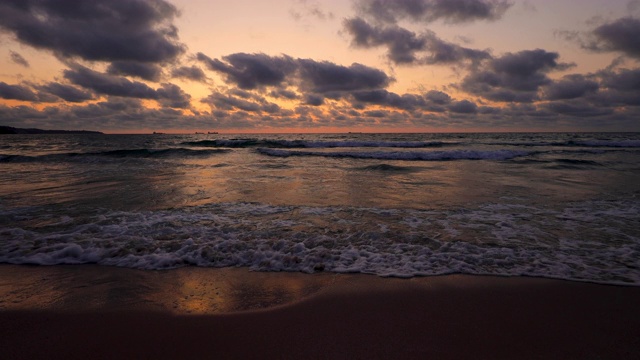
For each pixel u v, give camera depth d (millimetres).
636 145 27469
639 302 3215
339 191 8609
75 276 3816
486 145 28984
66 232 5215
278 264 4117
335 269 4000
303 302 3279
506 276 3789
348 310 3125
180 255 4336
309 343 2631
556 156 18969
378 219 6012
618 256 4336
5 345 2623
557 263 4125
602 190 8672
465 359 2428
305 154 20438
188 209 6660
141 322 2936
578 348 2555
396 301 3279
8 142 41094
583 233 5234
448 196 7988
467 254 4395
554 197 7840
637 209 6703
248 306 3215
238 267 4082
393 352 2514
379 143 28797
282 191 8586
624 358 2438
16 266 4043
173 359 2455
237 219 5953
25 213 6281
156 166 14188
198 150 20703
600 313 3035
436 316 3008
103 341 2672
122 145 32125
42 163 15492
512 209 6742
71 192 8328
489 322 2914
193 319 2986
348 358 2447
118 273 3898
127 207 6801
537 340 2654
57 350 2566
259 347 2586
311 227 5512
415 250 4539
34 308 3152
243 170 12836
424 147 27203
